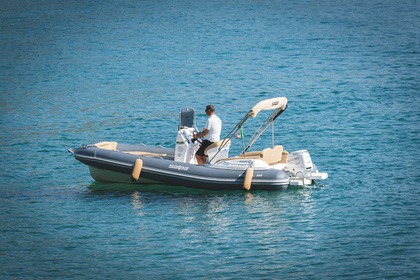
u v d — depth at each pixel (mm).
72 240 41125
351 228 41781
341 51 115125
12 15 179250
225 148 49812
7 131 69938
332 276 35688
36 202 47969
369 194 47656
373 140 62500
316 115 73188
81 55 121125
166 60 113250
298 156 49000
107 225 43281
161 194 48562
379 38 127000
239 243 40031
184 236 41188
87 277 36219
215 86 91125
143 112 77562
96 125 72062
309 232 41375
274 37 133875
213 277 35906
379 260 37406
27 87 95000
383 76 93062
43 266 37656
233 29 147625
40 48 129875
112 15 176750
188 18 168875
